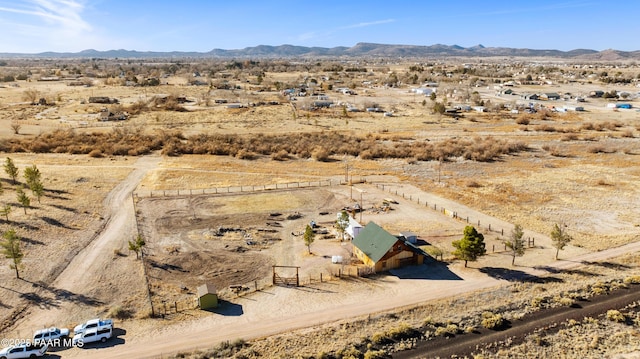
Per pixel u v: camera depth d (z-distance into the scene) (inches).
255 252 2042.3
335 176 3390.7
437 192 2989.7
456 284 1756.9
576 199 2834.6
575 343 1392.7
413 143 4431.6
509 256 2015.3
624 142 4510.3
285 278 1793.8
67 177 3144.7
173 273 1838.1
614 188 3065.9
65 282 1749.5
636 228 2342.5
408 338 1419.8
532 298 1652.3
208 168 3548.2
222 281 1780.3
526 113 6314.0
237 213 2559.1
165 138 4375.0
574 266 1910.7
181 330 1454.2
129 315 1539.1
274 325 1481.3
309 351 1344.7
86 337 1373.0
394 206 2709.2
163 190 2965.1
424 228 2361.0
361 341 1396.4
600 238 2212.1
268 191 2987.2
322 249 2084.2
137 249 1902.1
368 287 1733.5
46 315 1535.4
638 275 1809.8
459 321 1505.9
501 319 1507.1
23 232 2153.1
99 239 2154.3
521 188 3068.4
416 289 1718.8
